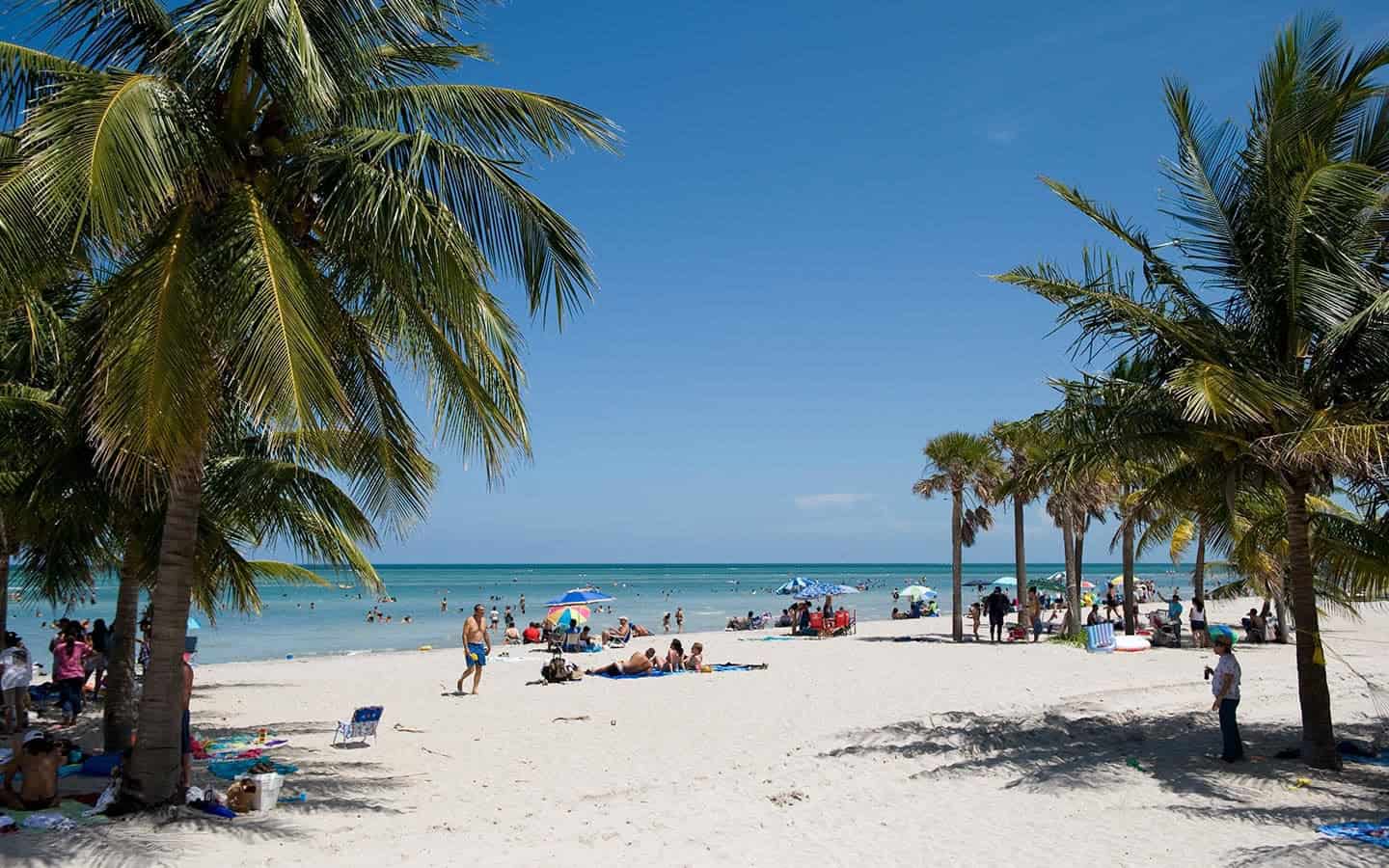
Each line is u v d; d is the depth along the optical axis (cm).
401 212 768
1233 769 1077
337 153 823
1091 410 1108
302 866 717
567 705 1738
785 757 1224
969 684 1930
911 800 972
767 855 777
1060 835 826
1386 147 1043
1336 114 1030
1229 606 5103
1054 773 1073
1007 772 1094
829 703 1705
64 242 744
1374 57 979
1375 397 955
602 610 6650
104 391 696
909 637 3244
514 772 1147
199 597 1341
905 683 1961
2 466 1171
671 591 10112
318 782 1057
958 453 3019
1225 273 1078
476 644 1912
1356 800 927
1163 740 1287
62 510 1098
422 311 884
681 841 817
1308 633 1088
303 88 780
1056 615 4259
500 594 9375
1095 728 1389
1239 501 1330
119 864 692
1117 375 1312
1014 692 1797
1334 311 966
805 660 2500
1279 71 1030
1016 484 1273
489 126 888
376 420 982
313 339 722
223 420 918
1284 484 1088
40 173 670
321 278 825
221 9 754
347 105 872
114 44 822
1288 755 1128
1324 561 1221
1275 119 1030
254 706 1772
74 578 1307
